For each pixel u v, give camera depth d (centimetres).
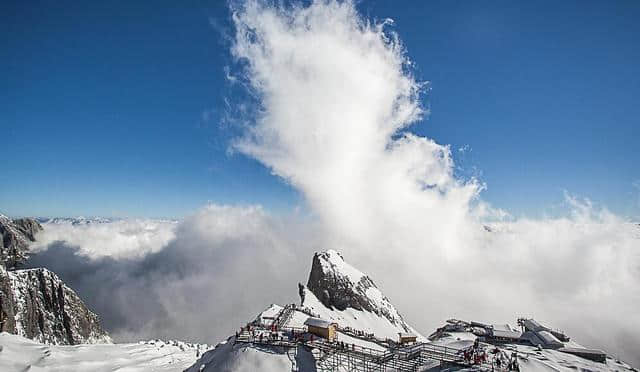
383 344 9588
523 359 6731
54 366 10494
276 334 7488
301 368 6356
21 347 11238
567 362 7712
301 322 9981
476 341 7006
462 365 5888
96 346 13275
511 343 9419
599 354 8569
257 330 8125
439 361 6169
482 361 6050
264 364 6419
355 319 14288
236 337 7688
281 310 11306
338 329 10369
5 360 10069
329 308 15038
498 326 10662
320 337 7494
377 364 6538
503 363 6153
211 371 6769
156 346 15238
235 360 6662
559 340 9488
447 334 11138
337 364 6544
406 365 6303
